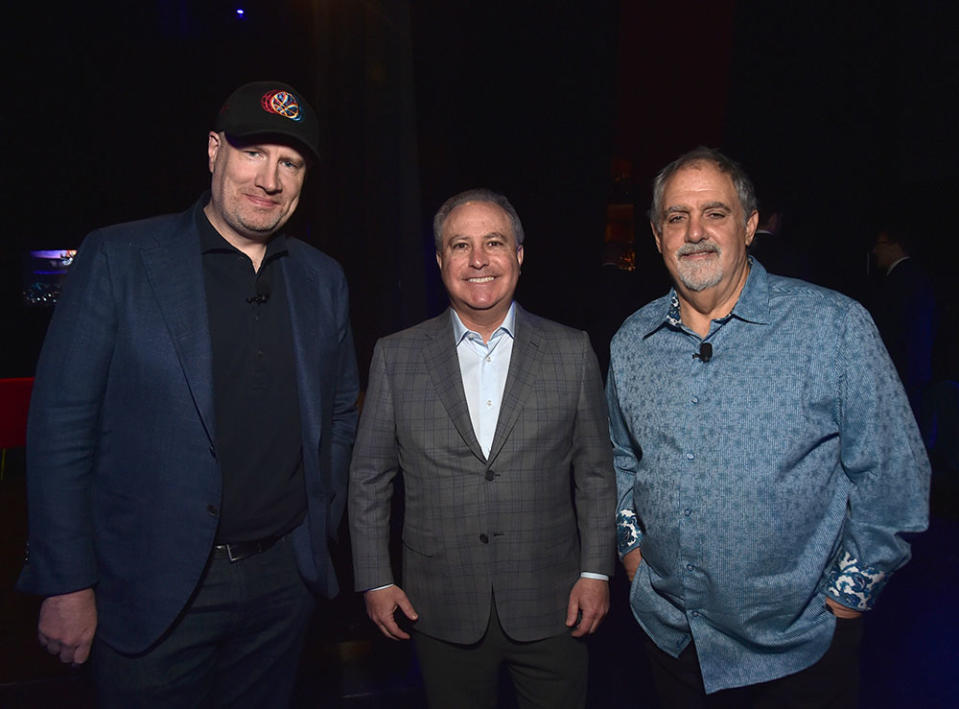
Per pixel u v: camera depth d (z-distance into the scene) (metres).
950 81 4.08
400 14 3.85
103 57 4.90
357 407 1.68
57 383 1.19
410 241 3.95
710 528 1.24
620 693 2.08
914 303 3.83
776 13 4.25
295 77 4.81
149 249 1.28
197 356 1.25
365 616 2.39
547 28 3.94
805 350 1.22
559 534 1.45
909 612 2.52
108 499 1.26
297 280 1.45
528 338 1.49
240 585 1.34
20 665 2.12
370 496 1.49
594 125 4.02
